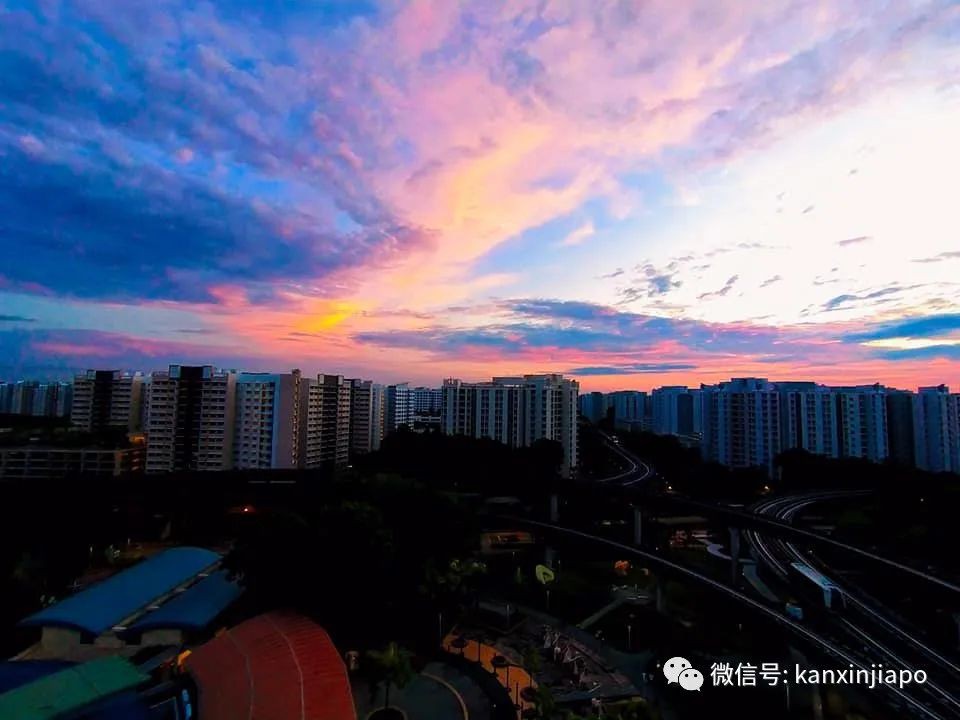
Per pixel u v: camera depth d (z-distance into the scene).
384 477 82.69
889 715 46.88
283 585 54.44
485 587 89.75
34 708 27.05
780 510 126.69
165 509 108.06
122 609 62.47
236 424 137.25
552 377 180.62
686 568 79.44
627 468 194.12
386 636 59.81
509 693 55.06
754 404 182.88
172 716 33.47
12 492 91.88
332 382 161.50
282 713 34.62
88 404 161.38
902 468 143.62
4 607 66.94
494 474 130.50
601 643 68.94
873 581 91.31
